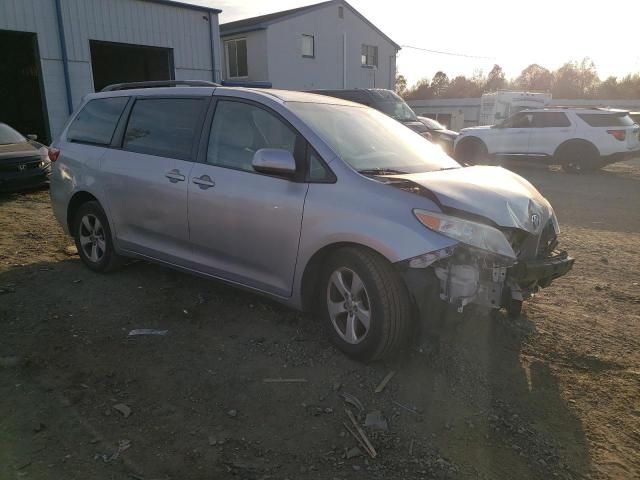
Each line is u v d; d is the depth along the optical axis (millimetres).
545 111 15648
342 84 31453
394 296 3305
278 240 3768
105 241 5152
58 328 4043
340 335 3631
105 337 3912
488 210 3334
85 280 5113
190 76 20766
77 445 2713
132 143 4891
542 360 3715
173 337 3930
